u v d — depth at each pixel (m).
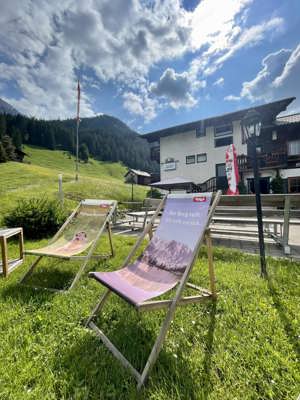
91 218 3.15
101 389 1.13
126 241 4.25
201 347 1.41
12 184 15.41
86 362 1.29
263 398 1.07
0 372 1.22
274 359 1.28
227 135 16.83
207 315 1.73
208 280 2.33
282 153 14.35
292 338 1.45
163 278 1.72
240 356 1.32
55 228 4.76
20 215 4.59
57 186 15.88
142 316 1.74
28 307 1.90
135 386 1.14
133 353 1.37
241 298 1.95
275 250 3.50
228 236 4.76
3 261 2.55
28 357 1.35
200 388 1.12
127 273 1.85
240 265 2.77
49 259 3.17
